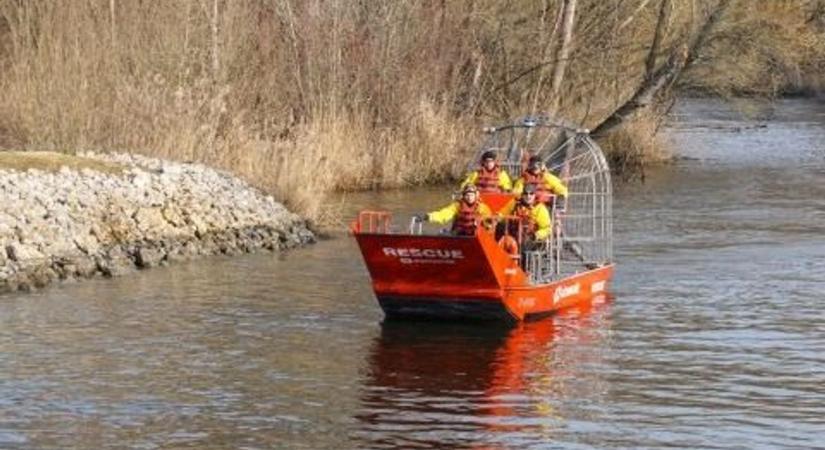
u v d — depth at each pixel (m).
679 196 35.06
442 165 36.31
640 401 16.17
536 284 20.14
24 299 21.36
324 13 36.25
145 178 26.62
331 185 33.62
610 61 42.00
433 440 14.73
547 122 23.45
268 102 34.41
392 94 36.38
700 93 44.25
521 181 21.34
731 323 20.19
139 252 24.30
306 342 18.86
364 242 19.41
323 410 15.78
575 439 14.78
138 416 15.52
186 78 31.17
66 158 26.88
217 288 22.44
